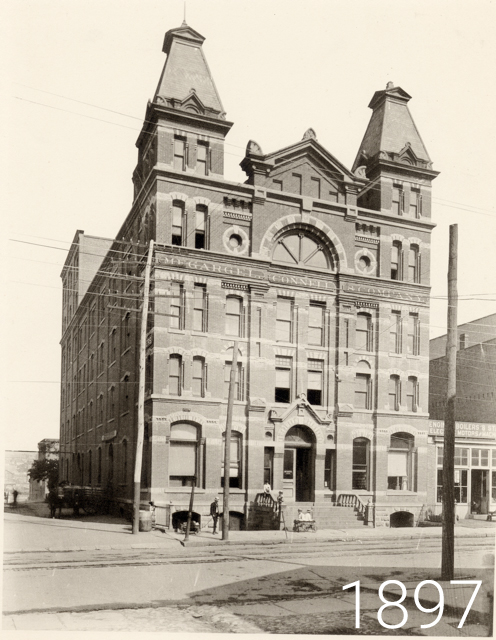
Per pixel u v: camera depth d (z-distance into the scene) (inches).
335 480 1357.0
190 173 1288.1
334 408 1379.2
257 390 1305.4
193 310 1277.1
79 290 2207.2
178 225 1285.7
